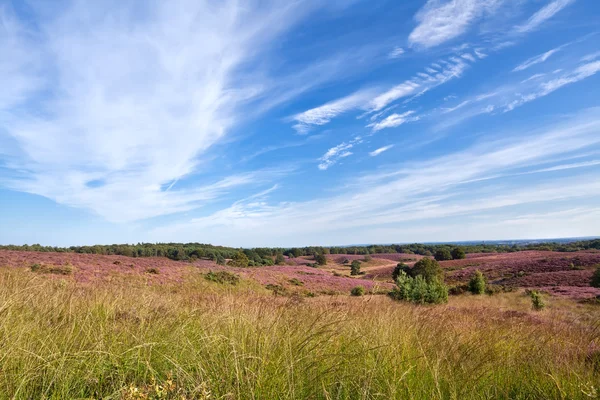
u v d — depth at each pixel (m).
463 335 4.17
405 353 3.31
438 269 33.94
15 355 2.56
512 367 3.37
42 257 23.33
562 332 4.49
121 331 3.43
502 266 47.66
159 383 2.59
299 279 31.50
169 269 25.14
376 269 60.22
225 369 2.65
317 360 2.88
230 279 16.48
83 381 2.50
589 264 39.81
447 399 2.69
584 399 2.85
